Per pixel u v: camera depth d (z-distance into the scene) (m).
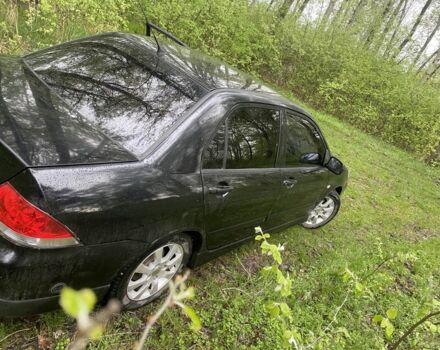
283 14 15.12
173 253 2.65
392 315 2.31
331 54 15.61
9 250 1.73
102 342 2.35
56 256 1.82
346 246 5.10
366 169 9.74
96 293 2.18
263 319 3.11
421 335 3.52
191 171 2.46
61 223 1.79
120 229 2.04
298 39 15.27
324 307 3.59
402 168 11.84
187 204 2.42
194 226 2.58
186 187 2.40
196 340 2.69
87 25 7.29
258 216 3.39
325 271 4.00
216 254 3.16
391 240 6.08
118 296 2.36
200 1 11.58
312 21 15.78
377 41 16.91
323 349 2.45
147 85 2.61
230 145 2.80
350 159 10.04
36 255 1.76
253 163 3.11
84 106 2.36
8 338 2.19
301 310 3.41
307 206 4.33
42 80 2.50
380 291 4.24
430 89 16.16
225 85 2.92
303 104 14.27
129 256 2.19
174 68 2.80
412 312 4.10
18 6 6.55
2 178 1.73
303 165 3.91
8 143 1.79
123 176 2.06
